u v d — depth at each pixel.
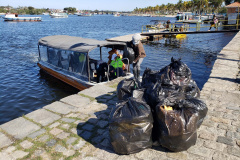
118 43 9.44
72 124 4.47
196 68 14.15
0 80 12.02
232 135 3.80
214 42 25.86
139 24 80.06
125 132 3.28
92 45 8.94
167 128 3.24
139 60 7.17
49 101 9.37
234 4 33.44
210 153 3.36
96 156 3.42
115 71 8.96
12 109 8.62
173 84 4.71
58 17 169.12
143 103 3.58
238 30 21.64
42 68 12.40
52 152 3.55
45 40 12.16
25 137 4.03
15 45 24.84
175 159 3.27
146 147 3.44
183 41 27.77
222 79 6.99
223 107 4.95
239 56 10.37
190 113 3.33
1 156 3.48
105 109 5.19
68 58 9.87
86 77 8.99
